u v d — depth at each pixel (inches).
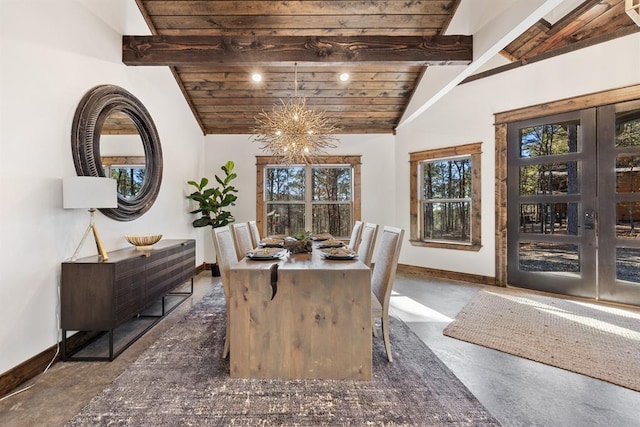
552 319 122.3
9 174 78.8
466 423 65.1
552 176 155.7
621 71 135.2
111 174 117.8
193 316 127.2
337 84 186.5
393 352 96.7
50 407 70.2
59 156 93.9
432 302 144.9
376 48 132.0
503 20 108.4
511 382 80.2
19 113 81.4
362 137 223.3
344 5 141.6
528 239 163.2
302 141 143.5
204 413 67.9
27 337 82.8
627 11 80.2
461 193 191.6
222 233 96.9
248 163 221.5
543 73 155.8
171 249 131.1
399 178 219.6
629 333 108.4
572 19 140.3
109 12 119.1
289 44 132.5
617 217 138.6
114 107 117.2
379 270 99.3
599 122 141.3
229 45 131.6
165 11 144.0
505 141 169.2
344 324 82.5
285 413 68.1
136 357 94.0
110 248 117.6
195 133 204.2
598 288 143.3
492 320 121.8
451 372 85.1
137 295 104.8
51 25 91.4
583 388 77.6
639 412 68.8
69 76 98.4
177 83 176.7
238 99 195.8
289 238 128.4
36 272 85.8
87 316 91.7
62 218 94.9
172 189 169.8
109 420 65.7
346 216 227.8
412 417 66.8
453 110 188.4
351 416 67.1
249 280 82.5
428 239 207.6
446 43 130.1
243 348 82.6
